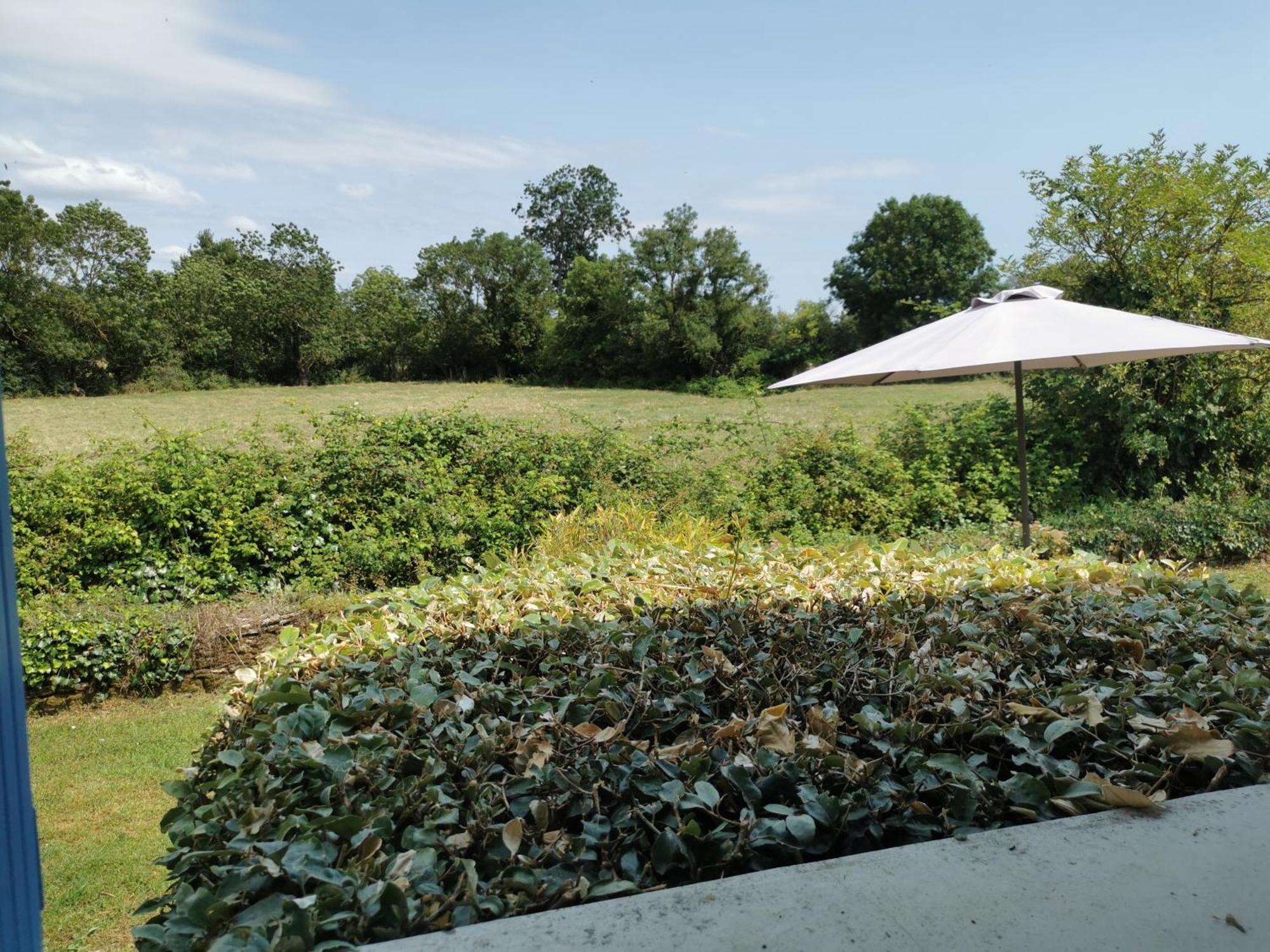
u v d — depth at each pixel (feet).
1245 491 36.81
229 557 28.40
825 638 10.39
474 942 5.53
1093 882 6.31
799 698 8.98
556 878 6.21
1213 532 30.71
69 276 135.85
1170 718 8.18
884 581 13.20
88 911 13.11
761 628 10.88
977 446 36.99
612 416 97.91
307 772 7.20
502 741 7.80
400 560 29.22
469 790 6.96
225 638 22.95
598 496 32.40
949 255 184.55
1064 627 10.69
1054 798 7.39
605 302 168.86
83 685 22.06
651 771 7.22
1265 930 5.79
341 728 8.02
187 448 29.58
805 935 5.72
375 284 169.78
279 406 112.37
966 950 5.60
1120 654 10.12
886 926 5.82
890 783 7.24
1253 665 9.74
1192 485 36.70
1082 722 8.18
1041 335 19.67
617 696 8.77
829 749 7.47
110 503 27.66
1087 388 36.70
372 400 123.44
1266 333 36.60
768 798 7.18
